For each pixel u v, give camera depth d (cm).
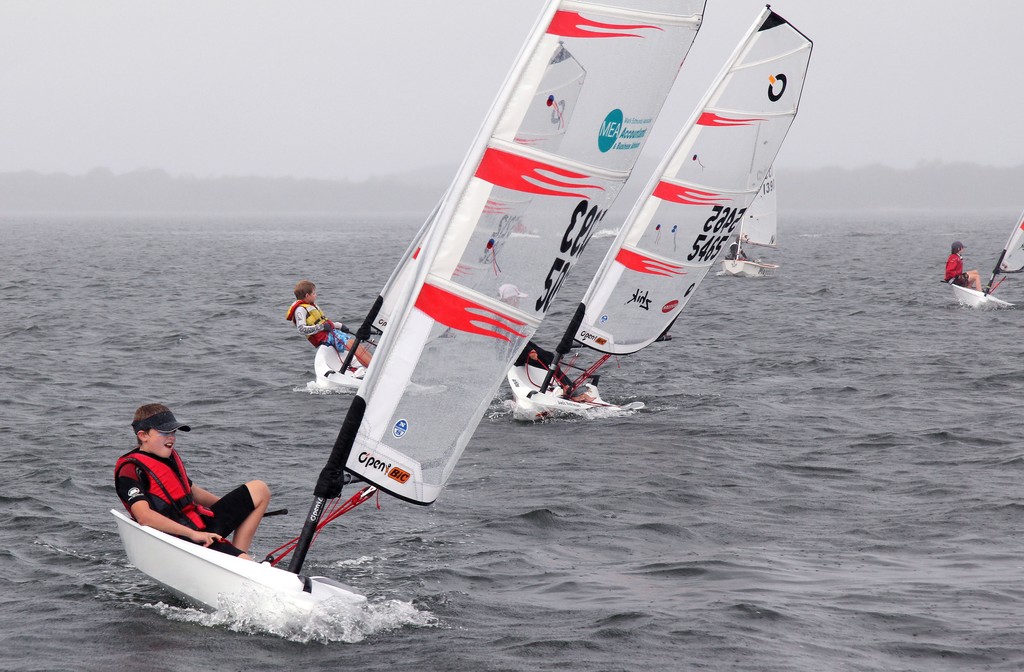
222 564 2584
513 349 2884
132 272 16112
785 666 2320
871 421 5066
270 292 12500
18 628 2511
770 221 15012
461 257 2767
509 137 2844
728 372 6600
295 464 4291
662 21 3062
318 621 2511
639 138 3117
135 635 2477
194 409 5412
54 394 5753
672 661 2344
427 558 3091
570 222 2967
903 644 2445
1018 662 2344
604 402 5531
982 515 3531
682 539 3312
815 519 3528
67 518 3419
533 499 3762
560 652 2395
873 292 11981
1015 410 5244
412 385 2719
